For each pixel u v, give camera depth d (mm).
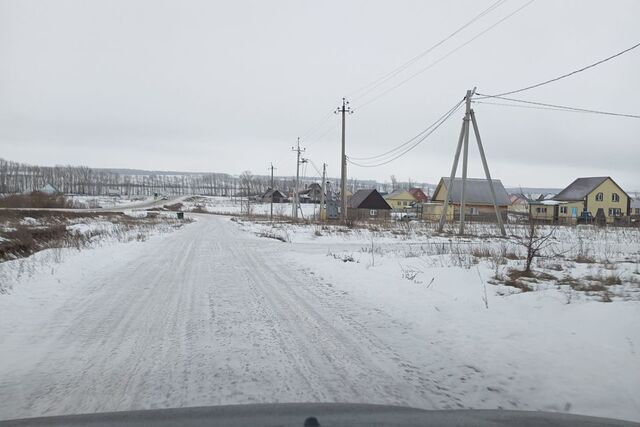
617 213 59906
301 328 6473
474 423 3289
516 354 5180
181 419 3398
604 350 5164
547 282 9492
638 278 9641
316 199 111938
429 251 17062
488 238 25000
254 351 5434
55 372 4734
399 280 10102
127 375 4648
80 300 8391
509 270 10781
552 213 61031
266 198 126062
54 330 6383
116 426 3260
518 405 3904
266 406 3752
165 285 10008
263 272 12031
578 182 63094
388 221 42906
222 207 118625
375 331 6309
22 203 67250
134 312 7461
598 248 17922
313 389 4277
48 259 13141
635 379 4359
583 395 4066
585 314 6652
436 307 7586
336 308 7719
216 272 12023
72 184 164500
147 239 23969
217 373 4699
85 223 39938
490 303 7859
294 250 18594
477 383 4414
